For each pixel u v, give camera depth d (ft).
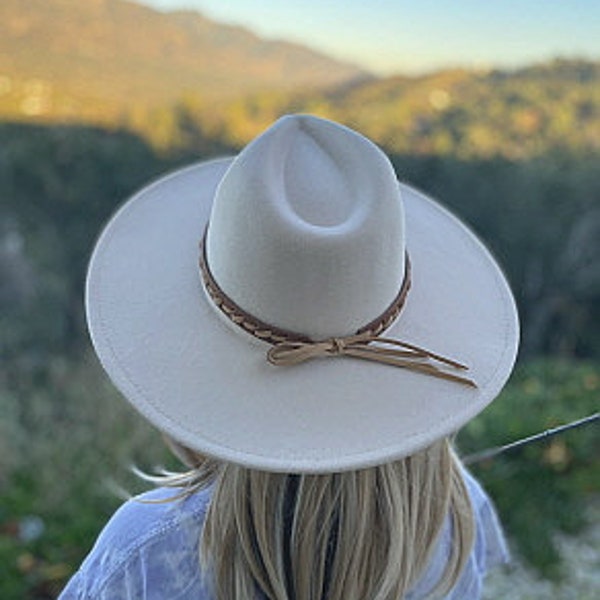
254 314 3.61
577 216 51.52
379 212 3.59
